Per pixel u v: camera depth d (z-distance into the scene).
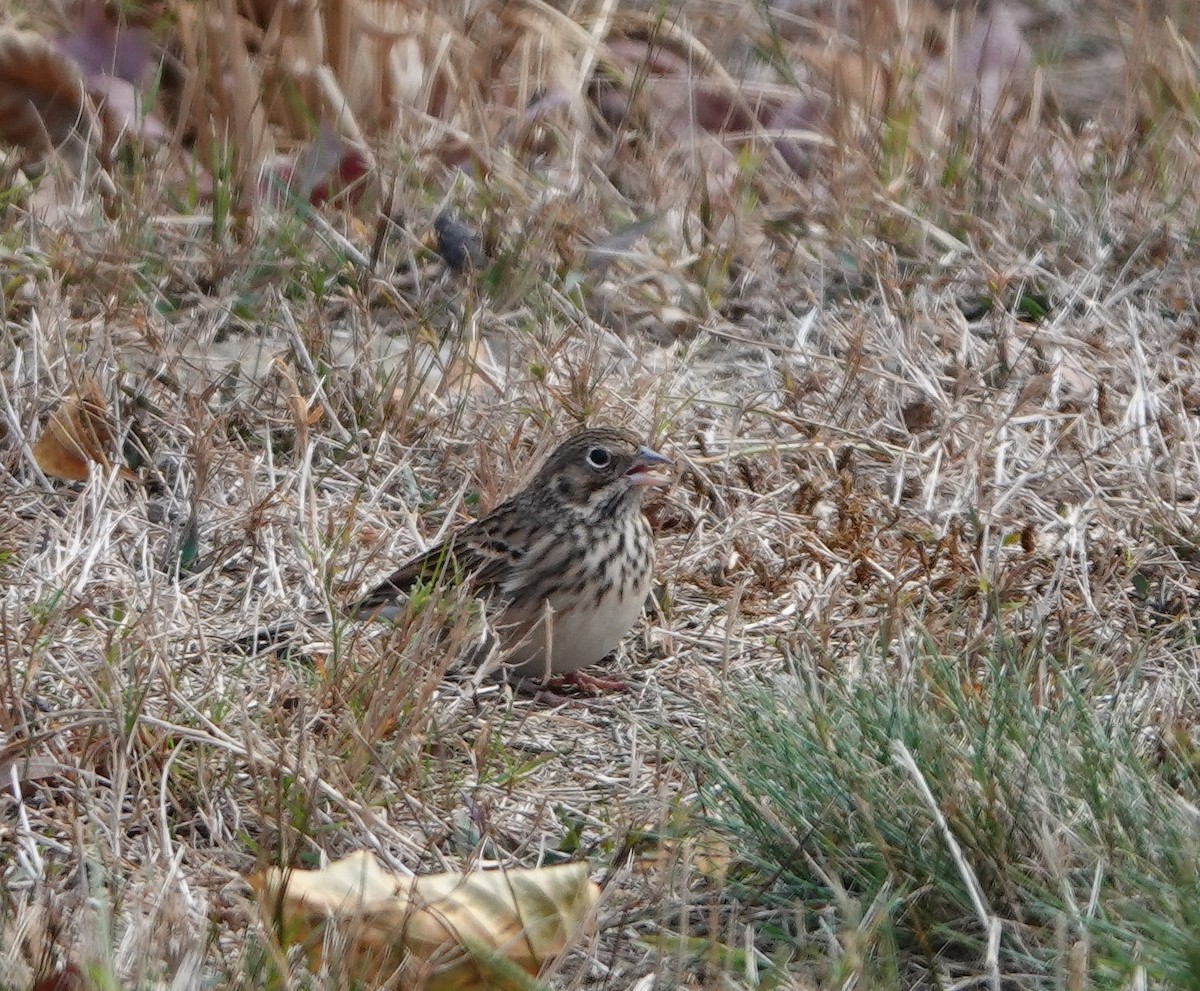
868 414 12.42
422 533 11.29
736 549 10.84
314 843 7.71
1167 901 6.77
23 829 7.70
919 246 14.66
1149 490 11.18
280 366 11.98
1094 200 15.11
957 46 18.42
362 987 6.54
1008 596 10.36
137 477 11.33
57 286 12.70
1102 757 7.59
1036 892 7.14
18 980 6.27
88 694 8.68
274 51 15.92
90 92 15.51
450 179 15.08
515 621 9.95
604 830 8.12
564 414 12.20
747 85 17.45
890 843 7.39
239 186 14.61
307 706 8.73
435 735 8.74
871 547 10.84
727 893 7.50
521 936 6.95
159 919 6.76
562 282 13.88
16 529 10.82
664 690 9.73
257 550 10.76
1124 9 19.77
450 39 16.45
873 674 8.61
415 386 12.38
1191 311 13.98
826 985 6.66
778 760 7.77
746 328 13.73
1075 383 12.83
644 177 15.74
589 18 18.17
